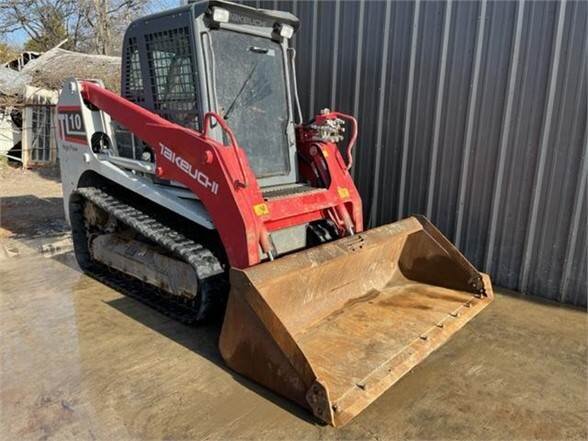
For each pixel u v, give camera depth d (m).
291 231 3.72
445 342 3.44
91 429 2.59
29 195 8.48
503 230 4.48
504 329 3.78
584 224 4.08
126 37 3.93
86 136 4.25
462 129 4.55
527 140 4.23
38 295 4.23
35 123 12.51
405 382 3.07
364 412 2.77
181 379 3.02
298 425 2.63
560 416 2.78
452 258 3.89
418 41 4.67
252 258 3.16
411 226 3.97
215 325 3.71
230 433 2.57
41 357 3.26
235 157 3.24
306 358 2.63
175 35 3.57
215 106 3.49
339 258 3.26
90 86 4.21
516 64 4.18
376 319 3.43
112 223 4.42
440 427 2.66
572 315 4.05
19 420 2.64
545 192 4.22
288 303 3.18
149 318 3.82
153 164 3.82
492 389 3.01
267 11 3.70
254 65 3.76
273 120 3.89
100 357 3.26
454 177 4.67
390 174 5.07
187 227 3.80
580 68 3.91
